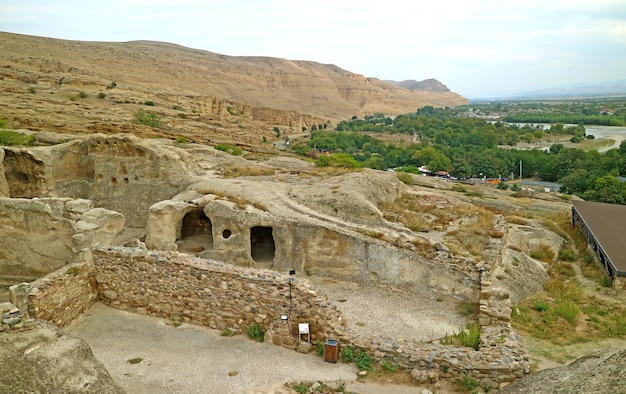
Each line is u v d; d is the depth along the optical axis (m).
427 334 15.06
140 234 25.50
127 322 14.62
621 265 21.31
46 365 7.45
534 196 60.09
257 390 10.91
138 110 100.31
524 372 10.72
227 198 23.92
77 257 15.44
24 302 13.08
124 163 28.30
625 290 20.47
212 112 143.88
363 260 20.09
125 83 140.00
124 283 15.38
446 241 23.25
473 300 17.72
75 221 17.91
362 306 17.47
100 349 12.95
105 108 97.25
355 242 20.17
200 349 12.92
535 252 26.03
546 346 14.12
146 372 11.74
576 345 14.21
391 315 16.69
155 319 14.83
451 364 11.16
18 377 7.16
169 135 76.88
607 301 19.19
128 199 27.97
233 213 21.97
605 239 24.97
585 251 27.33
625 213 30.00
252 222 21.56
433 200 33.53
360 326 15.70
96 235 16.12
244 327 13.77
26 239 18.81
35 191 28.36
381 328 15.55
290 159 53.03
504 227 26.39
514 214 38.41
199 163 34.09
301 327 12.73
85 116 82.31
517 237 26.98
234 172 32.03
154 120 90.06
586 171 80.94
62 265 18.41
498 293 16.34
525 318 16.44
